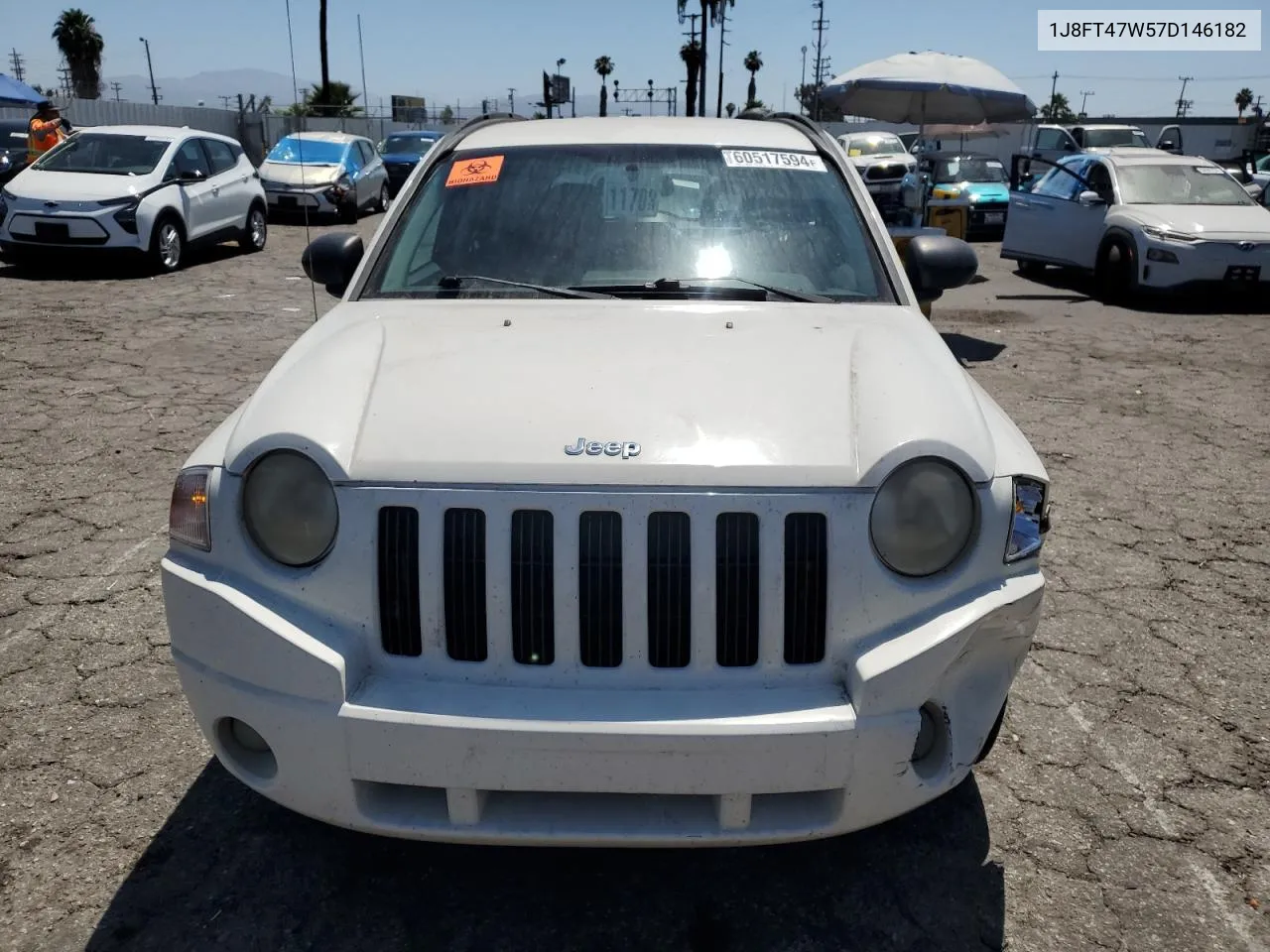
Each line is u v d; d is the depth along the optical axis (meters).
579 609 2.28
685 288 3.17
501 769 2.20
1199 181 12.70
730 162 3.60
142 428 6.47
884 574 2.31
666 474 2.28
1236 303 12.38
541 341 2.77
